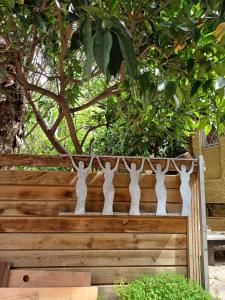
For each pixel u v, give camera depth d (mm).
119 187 2500
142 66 2432
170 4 2260
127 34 1122
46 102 4523
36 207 2410
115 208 2469
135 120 3697
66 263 2400
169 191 2559
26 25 2270
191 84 2322
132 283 2326
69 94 3289
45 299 2207
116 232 2480
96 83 4258
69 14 1901
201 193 2514
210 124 3219
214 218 8031
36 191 2422
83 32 1126
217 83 1923
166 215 2449
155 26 2314
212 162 8391
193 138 8109
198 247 2514
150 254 2498
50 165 2400
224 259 6465
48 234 2410
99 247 2449
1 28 2377
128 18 2295
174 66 2355
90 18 1214
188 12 2180
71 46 1660
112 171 2410
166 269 2496
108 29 1095
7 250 2354
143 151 4184
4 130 3271
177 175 2588
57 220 2426
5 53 2768
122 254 2467
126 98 3375
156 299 2141
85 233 2449
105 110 4395
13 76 3018
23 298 2188
